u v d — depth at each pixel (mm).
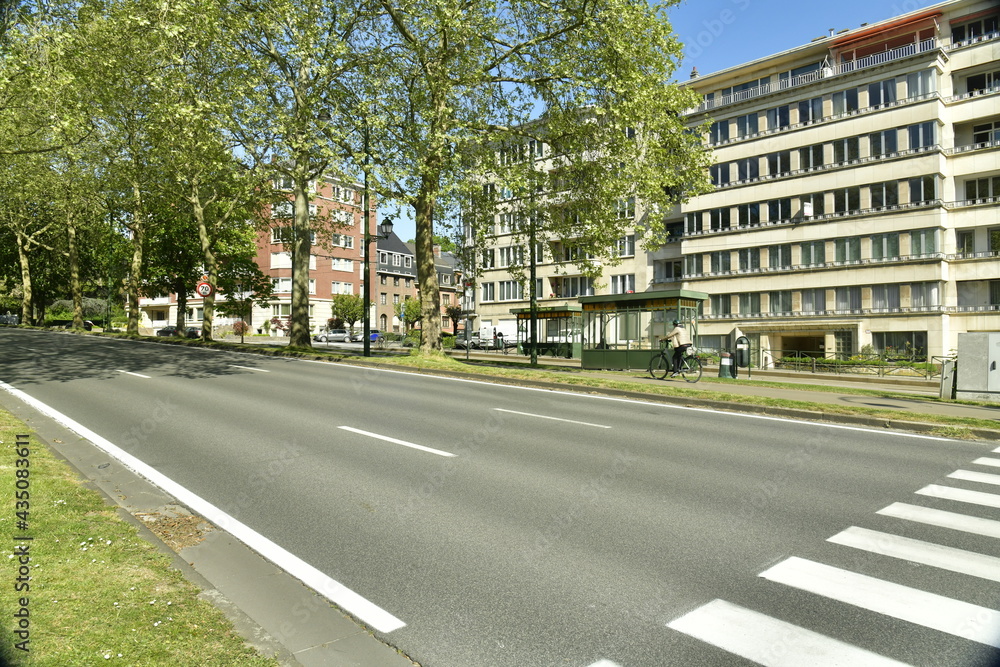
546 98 19891
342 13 20234
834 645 3363
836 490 6301
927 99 37062
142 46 19562
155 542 4383
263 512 5387
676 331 18375
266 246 66062
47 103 16078
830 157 40438
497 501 5770
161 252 36656
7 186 29891
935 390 21250
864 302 39031
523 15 18844
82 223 38500
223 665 2891
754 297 43438
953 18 37688
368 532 4953
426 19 17125
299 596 3854
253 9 18969
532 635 3432
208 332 27719
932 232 36844
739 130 44281
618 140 18594
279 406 10844
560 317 40219
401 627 3502
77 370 15891
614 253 21500
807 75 41844
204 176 26406
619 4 16516
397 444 8031
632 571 4285
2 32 13922
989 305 36281
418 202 19984
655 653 3270
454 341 53469
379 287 78812
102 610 3295
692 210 46219
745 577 4215
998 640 3424
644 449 8039
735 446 8359
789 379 26797
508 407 11406
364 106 17734
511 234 24062
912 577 4238
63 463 6215
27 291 41812
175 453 7387
